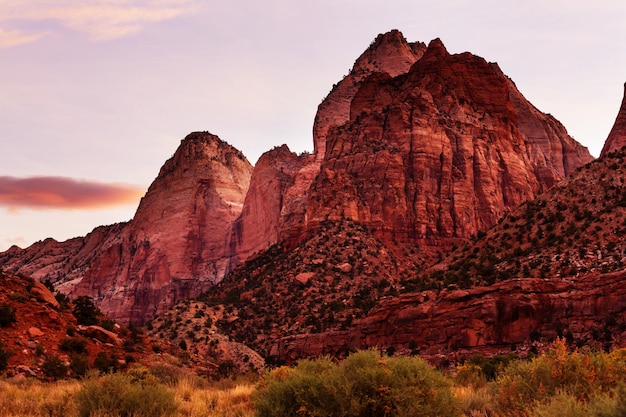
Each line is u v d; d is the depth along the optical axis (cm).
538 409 1498
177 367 4659
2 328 4478
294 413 1734
